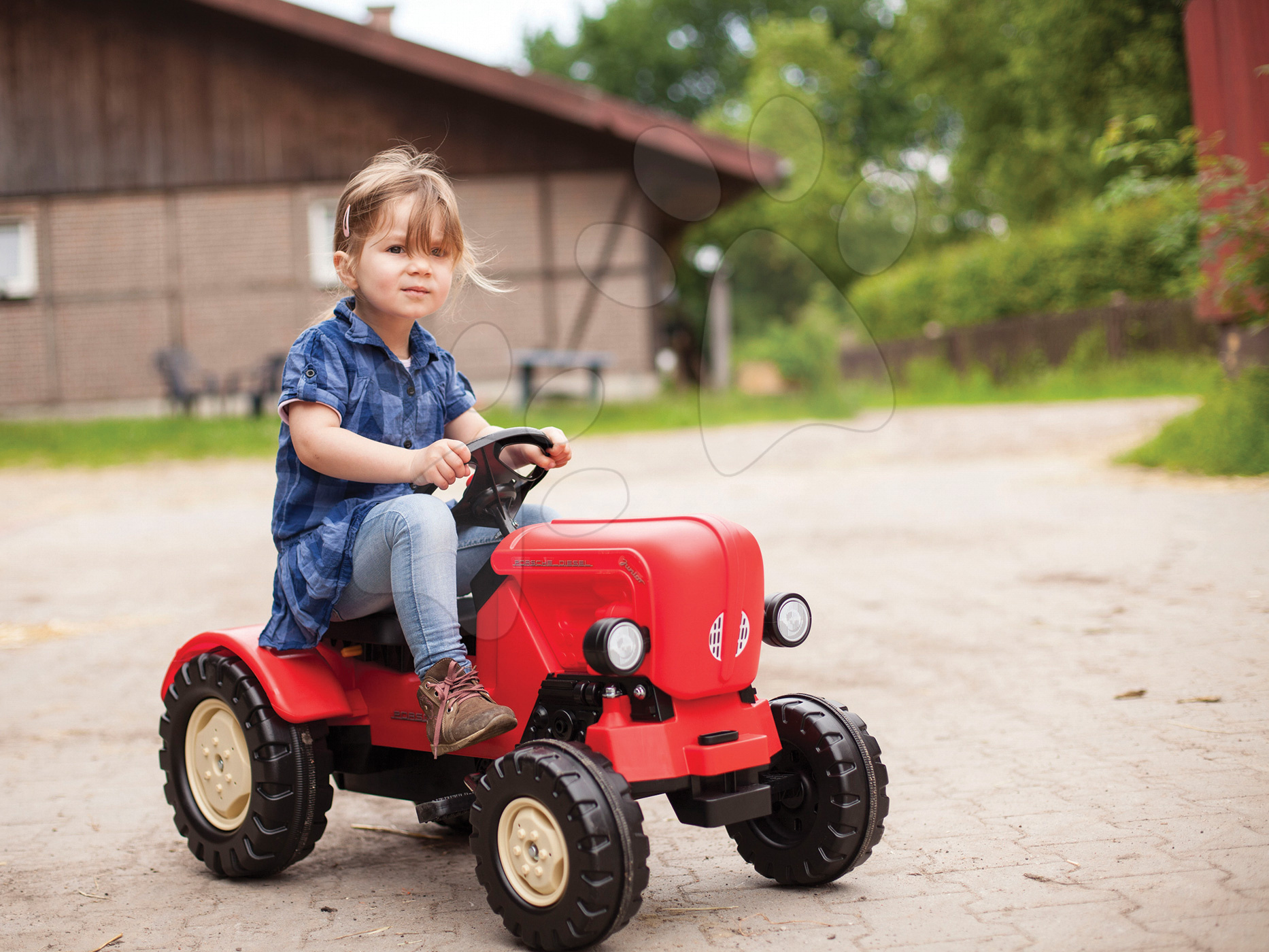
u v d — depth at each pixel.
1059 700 3.54
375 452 2.28
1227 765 2.84
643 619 2.10
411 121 15.95
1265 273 7.02
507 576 2.30
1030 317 20.69
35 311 16.31
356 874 2.57
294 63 15.98
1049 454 10.45
